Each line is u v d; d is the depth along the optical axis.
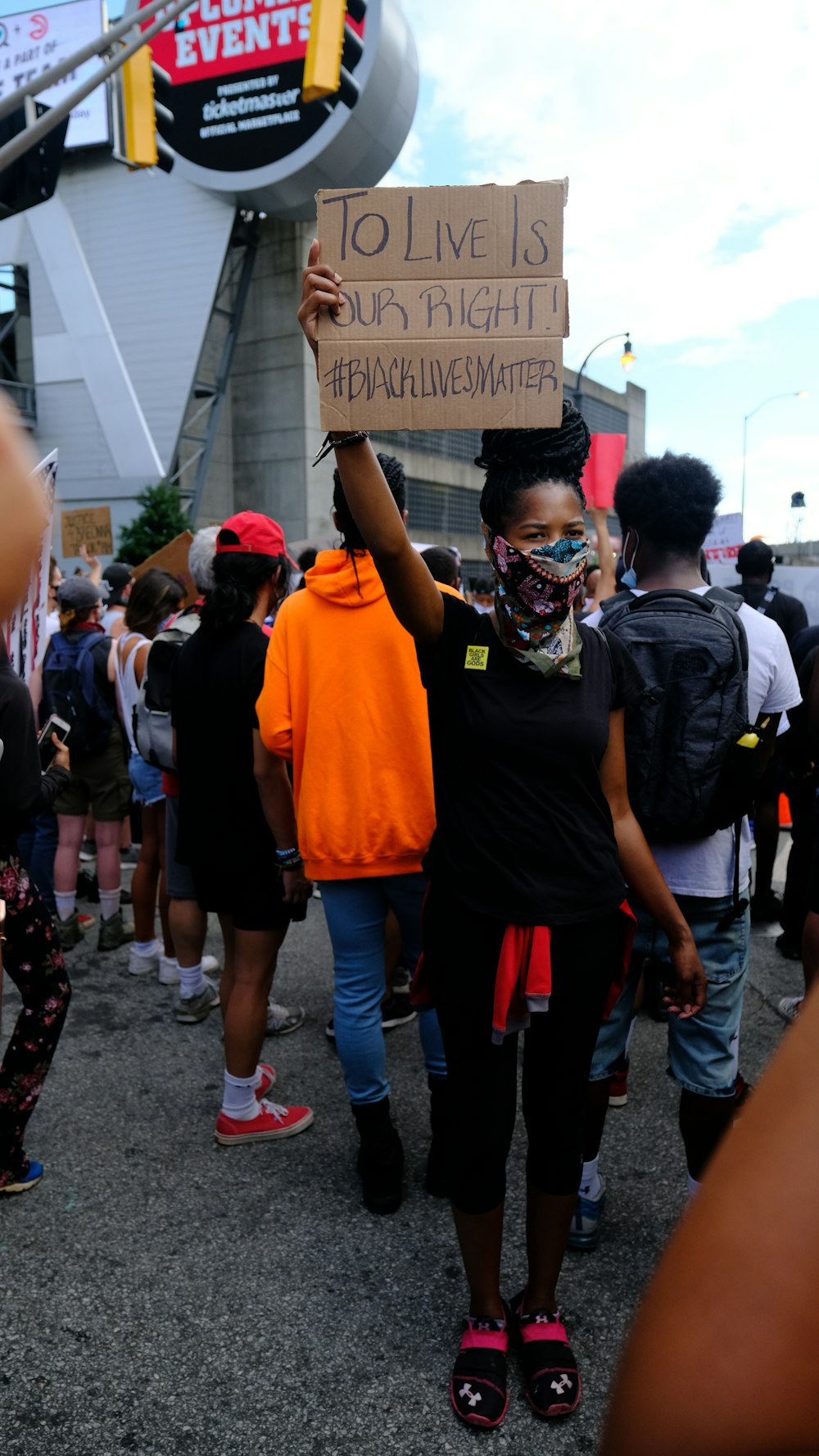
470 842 1.70
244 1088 2.66
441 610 1.75
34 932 2.34
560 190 1.46
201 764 2.57
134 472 27.45
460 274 1.49
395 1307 2.05
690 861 1.97
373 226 1.49
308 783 2.25
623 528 2.19
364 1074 2.32
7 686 2.15
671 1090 2.97
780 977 3.82
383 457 2.29
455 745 1.73
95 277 27.38
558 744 1.66
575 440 1.69
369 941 2.32
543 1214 1.82
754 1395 0.31
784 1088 0.36
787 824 6.16
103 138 26.66
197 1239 2.27
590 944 1.72
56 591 4.73
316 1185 2.49
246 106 23.94
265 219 27.64
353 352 1.51
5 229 28.09
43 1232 2.30
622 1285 2.10
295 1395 1.81
